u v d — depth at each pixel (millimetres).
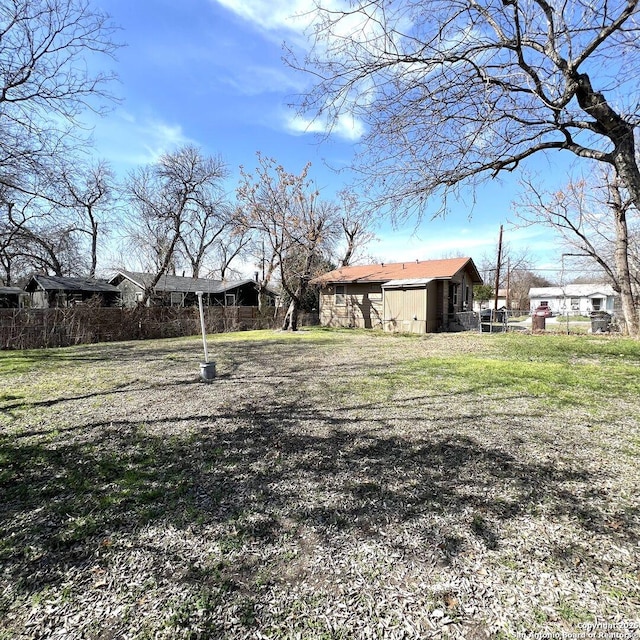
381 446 3445
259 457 3232
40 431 3916
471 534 2121
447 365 7398
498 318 22141
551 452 3256
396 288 16656
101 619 1566
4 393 5551
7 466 3094
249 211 15008
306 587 1734
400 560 1910
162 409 4668
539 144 5020
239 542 2080
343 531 2170
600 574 1783
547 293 40656
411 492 2613
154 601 1663
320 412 4480
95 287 21219
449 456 3205
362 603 1635
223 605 1636
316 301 22406
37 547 2053
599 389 5387
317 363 7926
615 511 2332
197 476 2895
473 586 1722
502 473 2875
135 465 3098
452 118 4508
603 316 15781
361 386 5730
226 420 4223
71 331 13141
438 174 5047
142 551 2014
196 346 11539
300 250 16047
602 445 3398
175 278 24672
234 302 26844
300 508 2424
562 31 3943
